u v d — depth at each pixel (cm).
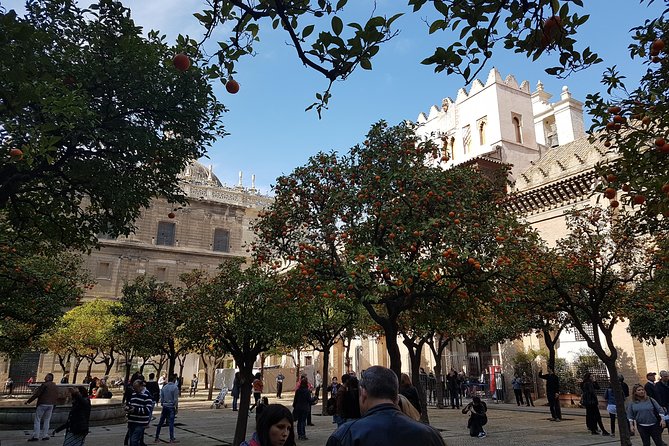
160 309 2542
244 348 1266
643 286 1420
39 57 683
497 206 1257
